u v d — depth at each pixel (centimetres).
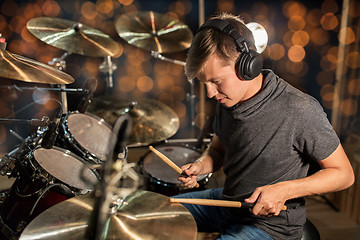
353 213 186
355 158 184
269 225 105
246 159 105
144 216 86
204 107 285
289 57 243
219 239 104
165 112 212
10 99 230
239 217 112
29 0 236
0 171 124
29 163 112
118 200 85
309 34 234
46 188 109
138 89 279
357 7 211
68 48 183
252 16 249
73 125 151
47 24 189
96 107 205
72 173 120
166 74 277
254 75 87
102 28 258
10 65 121
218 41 85
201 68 86
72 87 262
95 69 263
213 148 134
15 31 241
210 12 255
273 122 96
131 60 270
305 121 91
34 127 148
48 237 76
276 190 88
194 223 86
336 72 230
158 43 215
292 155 98
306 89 245
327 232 175
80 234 78
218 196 131
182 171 111
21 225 111
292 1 232
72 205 89
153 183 144
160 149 179
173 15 260
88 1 247
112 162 68
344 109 228
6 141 224
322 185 90
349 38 218
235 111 99
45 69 134
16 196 115
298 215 105
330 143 91
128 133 70
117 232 78
